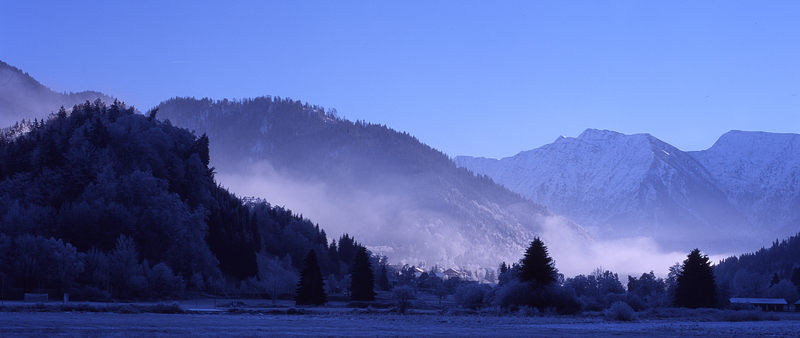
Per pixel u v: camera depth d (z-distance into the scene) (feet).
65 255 651.25
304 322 388.57
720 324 463.42
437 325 385.29
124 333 272.31
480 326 386.32
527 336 311.27
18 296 597.52
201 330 301.84
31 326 295.28
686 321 503.20
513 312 563.07
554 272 598.75
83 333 266.77
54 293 623.36
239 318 417.08
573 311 577.02
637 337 324.39
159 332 284.61
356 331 322.34
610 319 491.72
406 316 488.02
